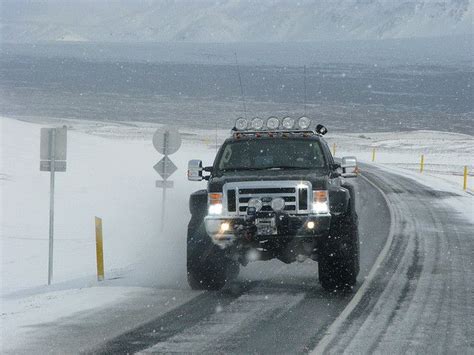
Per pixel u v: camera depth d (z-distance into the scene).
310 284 38.84
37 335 28.25
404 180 114.06
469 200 88.94
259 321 30.33
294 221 34.97
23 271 54.44
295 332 28.47
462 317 31.45
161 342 26.94
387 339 27.53
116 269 49.44
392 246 53.09
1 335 28.44
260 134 39.81
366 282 39.31
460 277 41.34
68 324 30.08
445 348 26.41
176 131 66.38
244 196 35.28
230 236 35.28
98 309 33.00
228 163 38.84
